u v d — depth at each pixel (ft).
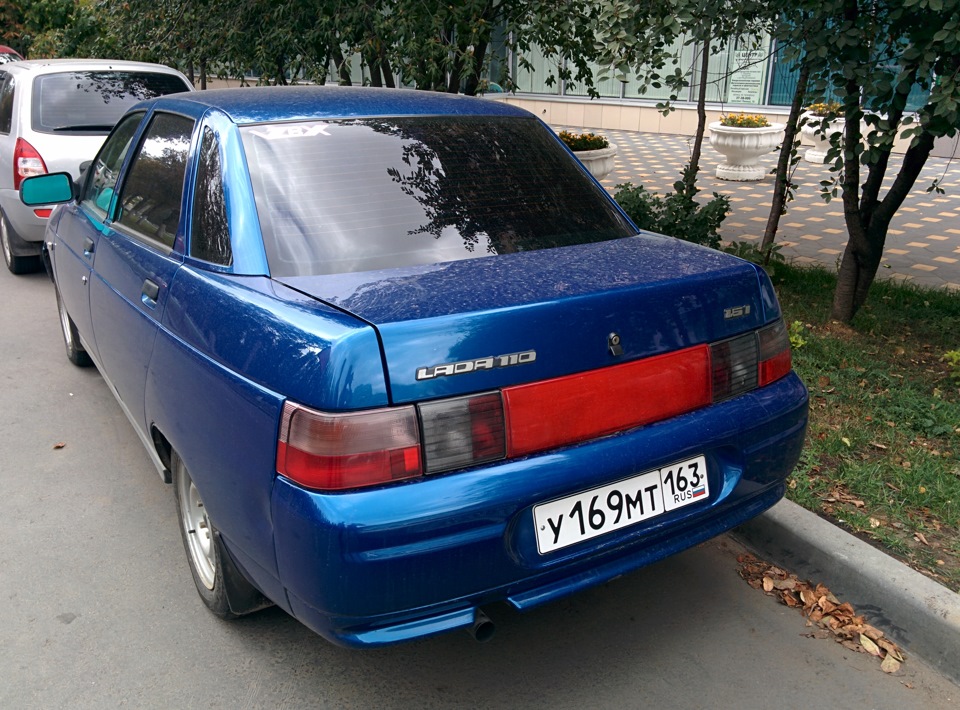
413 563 6.42
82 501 11.96
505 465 6.72
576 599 9.76
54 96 22.44
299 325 6.74
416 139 9.41
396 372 6.35
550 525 6.99
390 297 7.00
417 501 6.37
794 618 9.38
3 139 22.61
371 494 6.32
